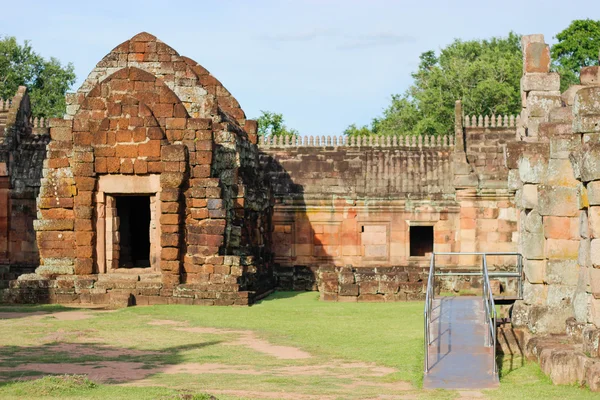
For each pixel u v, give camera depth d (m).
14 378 20.92
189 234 36.97
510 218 49.09
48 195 38.03
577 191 23.08
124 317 32.19
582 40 75.44
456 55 84.81
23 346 25.95
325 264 49.59
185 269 36.97
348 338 27.62
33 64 87.88
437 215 49.56
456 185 49.22
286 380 20.98
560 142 24.67
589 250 21.11
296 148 51.31
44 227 37.97
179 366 23.12
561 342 22.38
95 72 40.81
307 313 33.72
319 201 49.69
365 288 38.66
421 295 38.84
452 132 73.62
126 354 24.84
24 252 49.66
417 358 23.75
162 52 40.75
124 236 44.12
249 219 41.41
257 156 45.22
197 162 37.22
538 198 25.05
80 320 31.28
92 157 37.47
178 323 30.88
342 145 51.41
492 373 20.92
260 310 34.47
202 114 39.81
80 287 36.78
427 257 49.75
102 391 18.94
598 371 19.14
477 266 48.62
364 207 49.72
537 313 24.34
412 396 19.06
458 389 19.80
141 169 37.12
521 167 25.41
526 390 19.48
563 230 24.64
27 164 50.19
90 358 24.09
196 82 40.31
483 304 27.83
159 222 37.41
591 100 21.00
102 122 37.50
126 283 36.69
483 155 50.22
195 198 37.06
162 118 37.56
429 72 83.56
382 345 26.20
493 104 73.75
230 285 36.31
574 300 22.30
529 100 31.52
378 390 19.78
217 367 22.98
